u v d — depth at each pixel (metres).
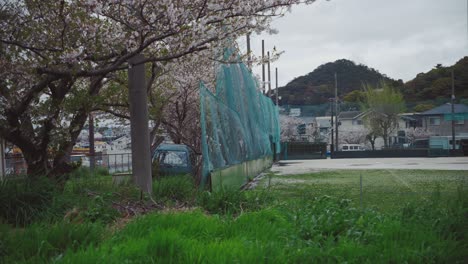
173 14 7.90
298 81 87.81
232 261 4.27
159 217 6.00
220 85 12.03
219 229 5.88
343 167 30.09
